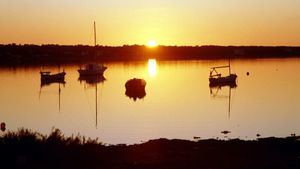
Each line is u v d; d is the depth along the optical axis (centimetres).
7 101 5875
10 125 3672
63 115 4378
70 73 12325
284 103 4875
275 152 1811
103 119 4000
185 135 2952
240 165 1390
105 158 1460
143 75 11369
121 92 7194
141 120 3841
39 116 4319
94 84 9038
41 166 1265
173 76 10788
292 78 8888
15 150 1345
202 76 10688
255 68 12925
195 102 5381
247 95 6050
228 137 2808
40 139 1466
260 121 3569
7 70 13625
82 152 1423
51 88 8125
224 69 12650
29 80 9800
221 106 4859
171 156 1653
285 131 3048
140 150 1841
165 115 4150
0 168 1231
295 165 1383
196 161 1470
